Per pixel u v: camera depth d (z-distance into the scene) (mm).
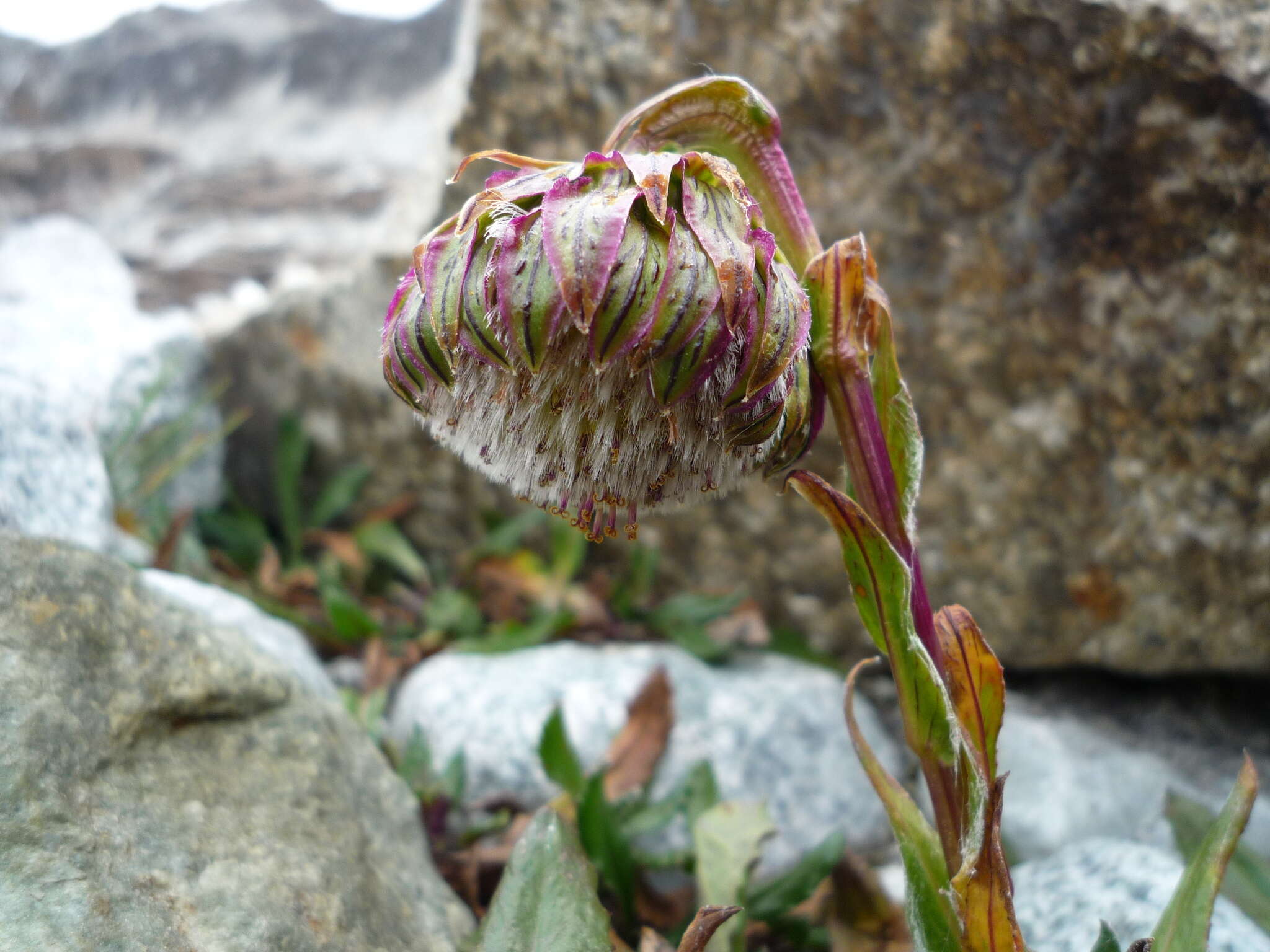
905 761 180
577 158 204
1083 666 182
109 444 198
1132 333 161
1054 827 159
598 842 128
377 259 230
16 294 249
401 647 199
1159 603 170
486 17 203
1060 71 155
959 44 163
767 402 78
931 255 175
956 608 86
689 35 188
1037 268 167
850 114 176
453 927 117
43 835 89
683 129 92
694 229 75
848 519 83
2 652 98
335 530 238
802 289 82
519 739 159
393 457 232
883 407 88
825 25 174
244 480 244
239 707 114
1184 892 83
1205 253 152
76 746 97
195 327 251
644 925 129
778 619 207
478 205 80
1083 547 174
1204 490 162
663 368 74
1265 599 161
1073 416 170
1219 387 157
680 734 164
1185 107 148
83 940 85
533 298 74
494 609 211
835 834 133
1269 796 159
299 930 97
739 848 125
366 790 123
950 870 85
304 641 170
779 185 91
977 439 179
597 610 199
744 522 204
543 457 80
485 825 144
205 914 93
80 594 107
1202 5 145
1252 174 145
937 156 170
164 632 112
